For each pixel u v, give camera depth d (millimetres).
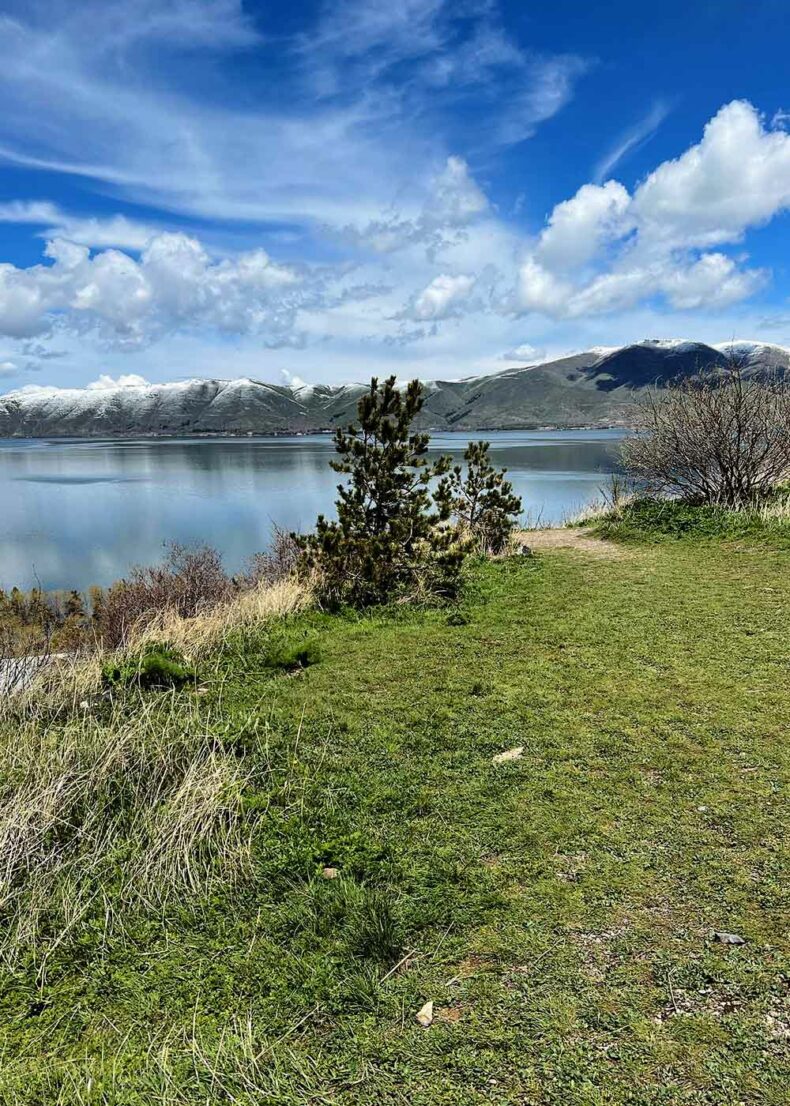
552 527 14141
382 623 6852
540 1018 2086
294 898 2771
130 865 3035
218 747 4086
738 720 3982
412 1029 2096
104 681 5453
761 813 3039
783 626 5648
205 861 3053
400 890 2742
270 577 13367
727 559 8602
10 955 2551
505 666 5262
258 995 2287
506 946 2393
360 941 2457
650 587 7469
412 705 4621
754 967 2207
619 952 2314
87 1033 2188
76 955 2551
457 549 7902
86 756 3900
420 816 3271
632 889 2619
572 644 5672
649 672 4859
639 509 12289
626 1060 1924
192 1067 2012
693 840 2887
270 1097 1896
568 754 3738
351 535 8086
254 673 5566
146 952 2539
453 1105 1834
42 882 2945
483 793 3418
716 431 11141
